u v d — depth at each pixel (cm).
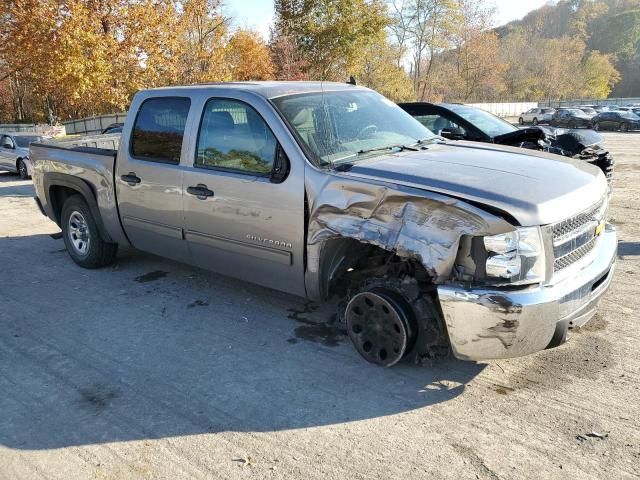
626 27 10762
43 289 555
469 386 352
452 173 348
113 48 2383
